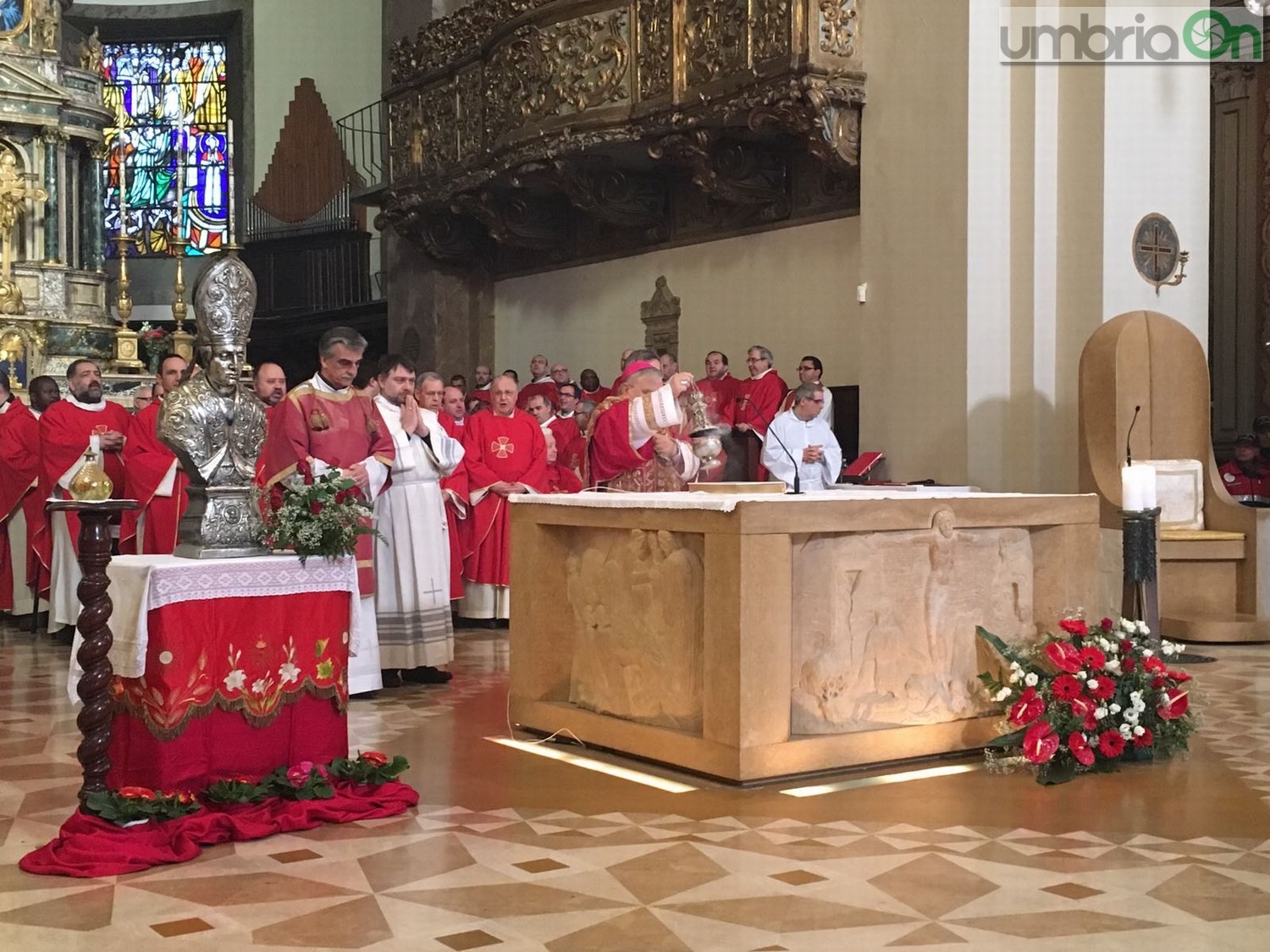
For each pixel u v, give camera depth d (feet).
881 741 18.80
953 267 36.81
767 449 32.42
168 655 16.05
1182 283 37.47
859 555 18.92
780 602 17.83
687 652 18.78
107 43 81.71
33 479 35.32
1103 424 32.50
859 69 39.09
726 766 17.74
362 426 24.25
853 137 39.45
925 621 19.52
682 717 18.90
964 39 36.47
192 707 16.28
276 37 78.84
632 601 19.66
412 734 21.44
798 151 44.11
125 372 57.21
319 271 74.49
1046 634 20.10
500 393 35.99
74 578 33.94
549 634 21.43
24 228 59.52
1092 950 11.63
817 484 32.01
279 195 77.15
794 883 13.53
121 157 73.56
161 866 14.28
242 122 79.51
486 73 48.96
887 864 14.19
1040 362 36.91
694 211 48.70
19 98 58.85
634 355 24.98
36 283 59.06
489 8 50.19
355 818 16.07
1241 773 18.45
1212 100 49.52
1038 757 18.07
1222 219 49.34
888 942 11.84
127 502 15.56
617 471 24.41
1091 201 36.37
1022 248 37.01
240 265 17.48
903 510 19.04
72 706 24.11
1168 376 33.24
